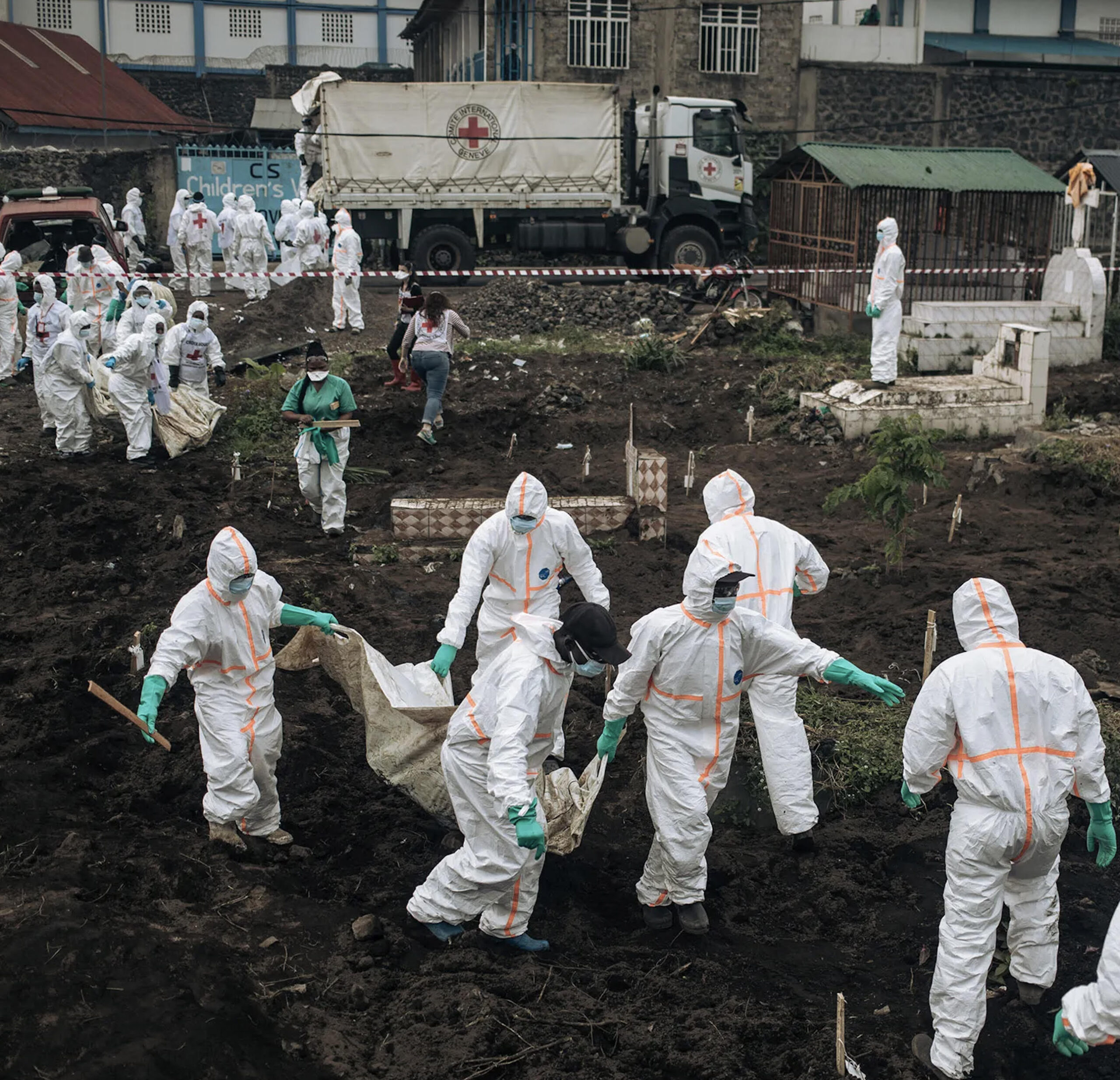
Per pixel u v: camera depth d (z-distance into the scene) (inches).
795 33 1184.2
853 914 240.1
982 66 1305.4
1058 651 343.9
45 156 1136.8
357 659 255.4
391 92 883.4
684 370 660.7
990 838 192.7
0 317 657.0
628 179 942.4
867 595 390.0
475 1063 186.5
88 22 1608.0
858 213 746.8
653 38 1156.5
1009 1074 198.2
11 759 275.4
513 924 219.0
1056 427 577.6
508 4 1142.3
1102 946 228.1
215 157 1171.3
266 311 758.5
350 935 221.1
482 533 276.7
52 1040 177.2
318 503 444.5
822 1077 188.9
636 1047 194.4
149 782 274.1
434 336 538.0
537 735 219.0
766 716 254.8
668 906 237.1
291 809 267.6
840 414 577.3
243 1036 185.8
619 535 433.7
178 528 429.7
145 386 510.9
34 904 210.4
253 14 1685.5
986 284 756.0
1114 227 823.7
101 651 332.8
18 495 458.0
